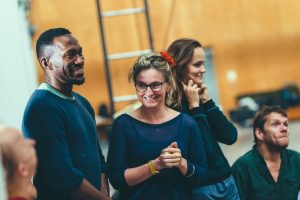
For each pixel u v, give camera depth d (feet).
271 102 58.44
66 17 60.54
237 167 14.49
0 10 17.98
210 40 62.34
